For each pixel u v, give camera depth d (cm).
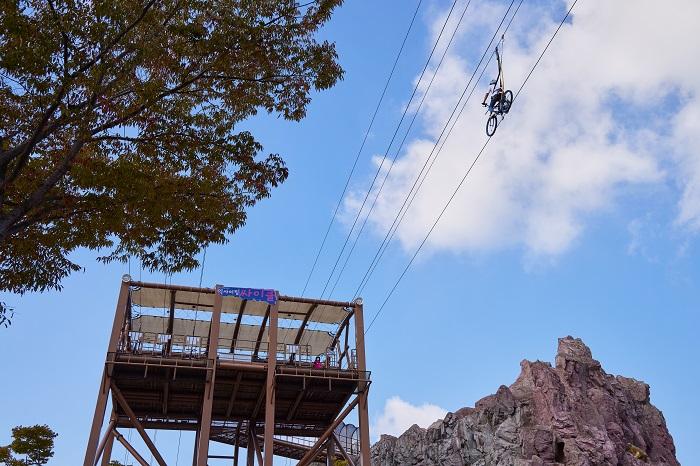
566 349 15138
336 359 4366
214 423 4672
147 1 1712
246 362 3781
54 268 1850
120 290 3853
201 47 1772
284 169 1978
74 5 1564
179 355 3694
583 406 13275
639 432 13938
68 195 1686
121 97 1717
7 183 1495
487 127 1886
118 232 1811
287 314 4362
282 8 1867
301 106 1989
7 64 1483
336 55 1978
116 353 3572
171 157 1834
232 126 1938
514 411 13288
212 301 4209
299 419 4503
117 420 4072
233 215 1900
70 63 1530
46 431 6197
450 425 14138
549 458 12031
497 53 1875
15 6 1502
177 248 1892
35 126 1645
